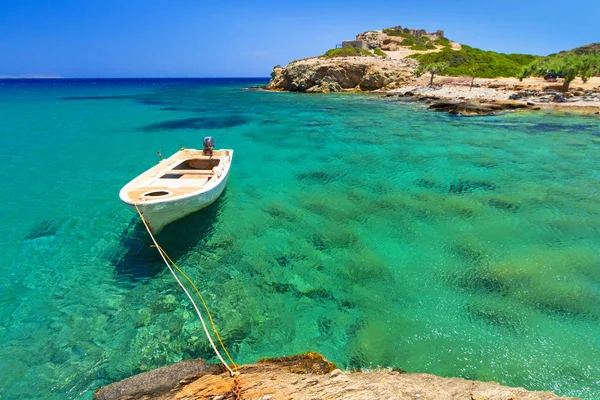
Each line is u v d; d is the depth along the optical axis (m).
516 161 17.19
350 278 8.09
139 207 8.43
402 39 97.56
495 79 58.31
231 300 7.36
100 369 5.62
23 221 10.97
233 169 16.52
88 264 8.68
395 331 6.41
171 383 4.85
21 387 5.28
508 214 11.23
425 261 8.68
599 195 12.69
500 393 4.13
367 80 61.69
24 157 18.42
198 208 10.01
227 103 48.78
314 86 65.06
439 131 25.14
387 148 20.31
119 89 98.62
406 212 11.58
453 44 97.12
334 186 14.12
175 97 62.31
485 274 8.07
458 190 13.45
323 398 3.93
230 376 4.80
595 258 8.56
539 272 8.05
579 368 5.47
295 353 5.94
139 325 6.63
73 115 35.44
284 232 10.30
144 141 23.11
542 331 6.27
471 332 6.32
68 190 13.69
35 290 7.68
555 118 29.72
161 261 8.82
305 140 22.95
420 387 4.28
